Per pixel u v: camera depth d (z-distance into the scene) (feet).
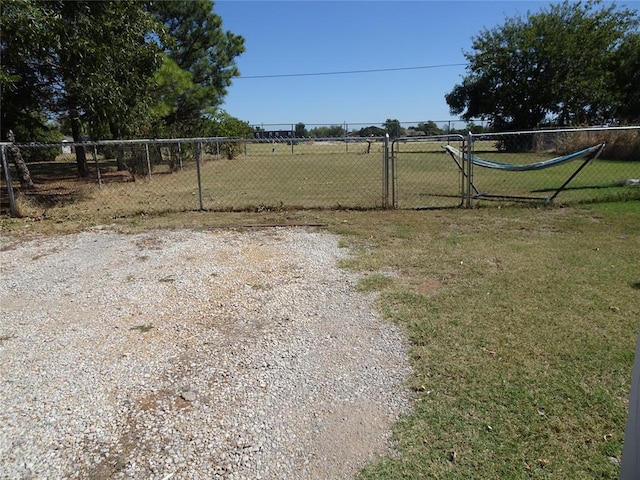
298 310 12.60
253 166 61.67
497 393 8.47
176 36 63.31
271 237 20.79
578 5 87.15
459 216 24.09
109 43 31.17
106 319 12.30
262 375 9.43
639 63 85.92
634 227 20.44
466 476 6.61
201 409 8.36
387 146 26.40
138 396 8.80
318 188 37.24
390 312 12.16
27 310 13.00
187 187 40.34
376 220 23.65
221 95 75.97
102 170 61.52
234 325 11.79
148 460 7.13
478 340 10.44
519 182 37.14
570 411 7.90
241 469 6.91
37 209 28.35
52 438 7.66
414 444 7.30
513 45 87.66
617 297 12.56
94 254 18.61
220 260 17.43
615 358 9.51
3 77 27.35
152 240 20.72
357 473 6.78
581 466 6.72
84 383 9.27
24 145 25.86
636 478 4.80
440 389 8.69
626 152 53.52
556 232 20.06
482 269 15.25
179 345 10.78
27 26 25.75
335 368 9.61
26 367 9.93
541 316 11.53
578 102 86.74
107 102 31.89
